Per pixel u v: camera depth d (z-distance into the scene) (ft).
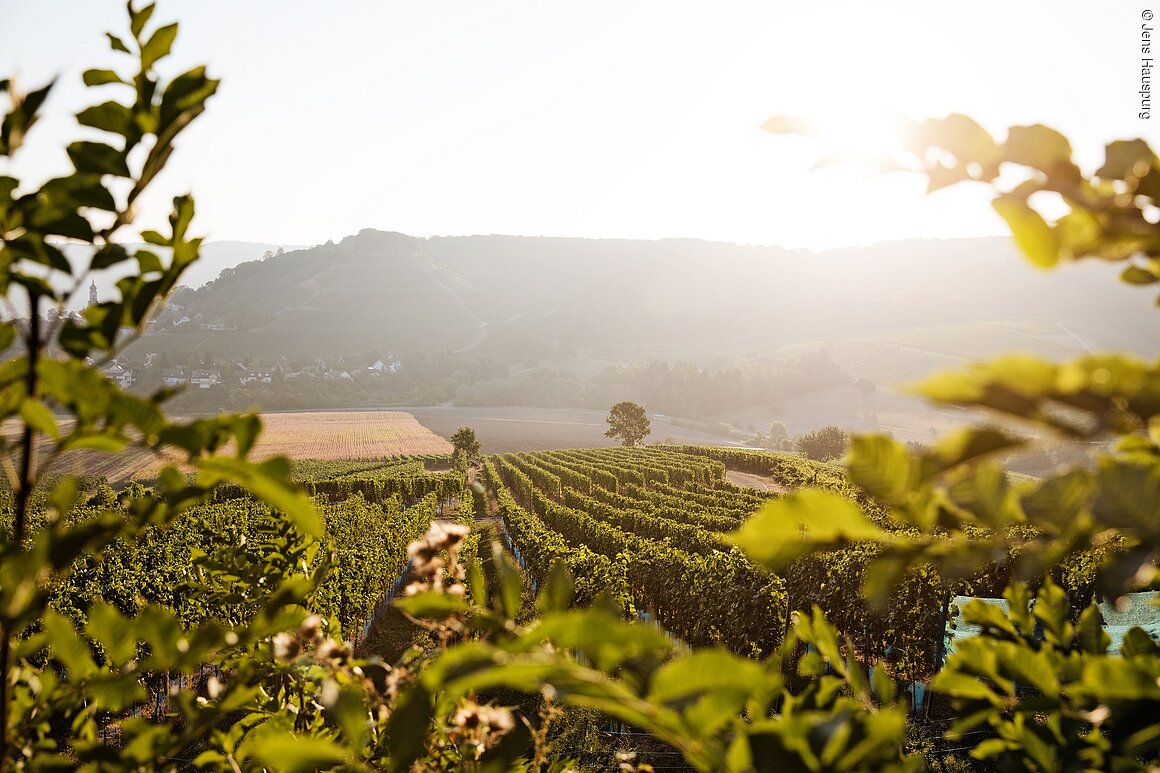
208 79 3.28
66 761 3.79
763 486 191.01
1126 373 1.36
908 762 2.34
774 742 2.03
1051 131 1.81
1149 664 2.46
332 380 593.01
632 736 31.50
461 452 252.21
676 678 1.70
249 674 4.24
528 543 81.25
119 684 3.88
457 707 4.63
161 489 3.16
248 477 2.69
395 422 397.80
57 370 2.65
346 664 4.95
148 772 4.10
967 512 1.91
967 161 1.89
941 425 410.52
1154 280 2.23
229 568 8.29
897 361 521.24
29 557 3.10
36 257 3.16
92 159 3.19
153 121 3.29
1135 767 2.73
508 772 4.40
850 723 2.06
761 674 1.68
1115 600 1.44
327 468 247.09
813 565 43.21
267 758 2.46
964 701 3.22
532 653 1.83
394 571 81.00
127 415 2.69
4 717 3.48
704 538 77.77
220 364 609.01
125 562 55.77
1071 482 1.54
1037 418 1.36
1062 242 1.95
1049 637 3.62
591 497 157.79
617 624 1.73
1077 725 3.04
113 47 3.28
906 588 36.76
